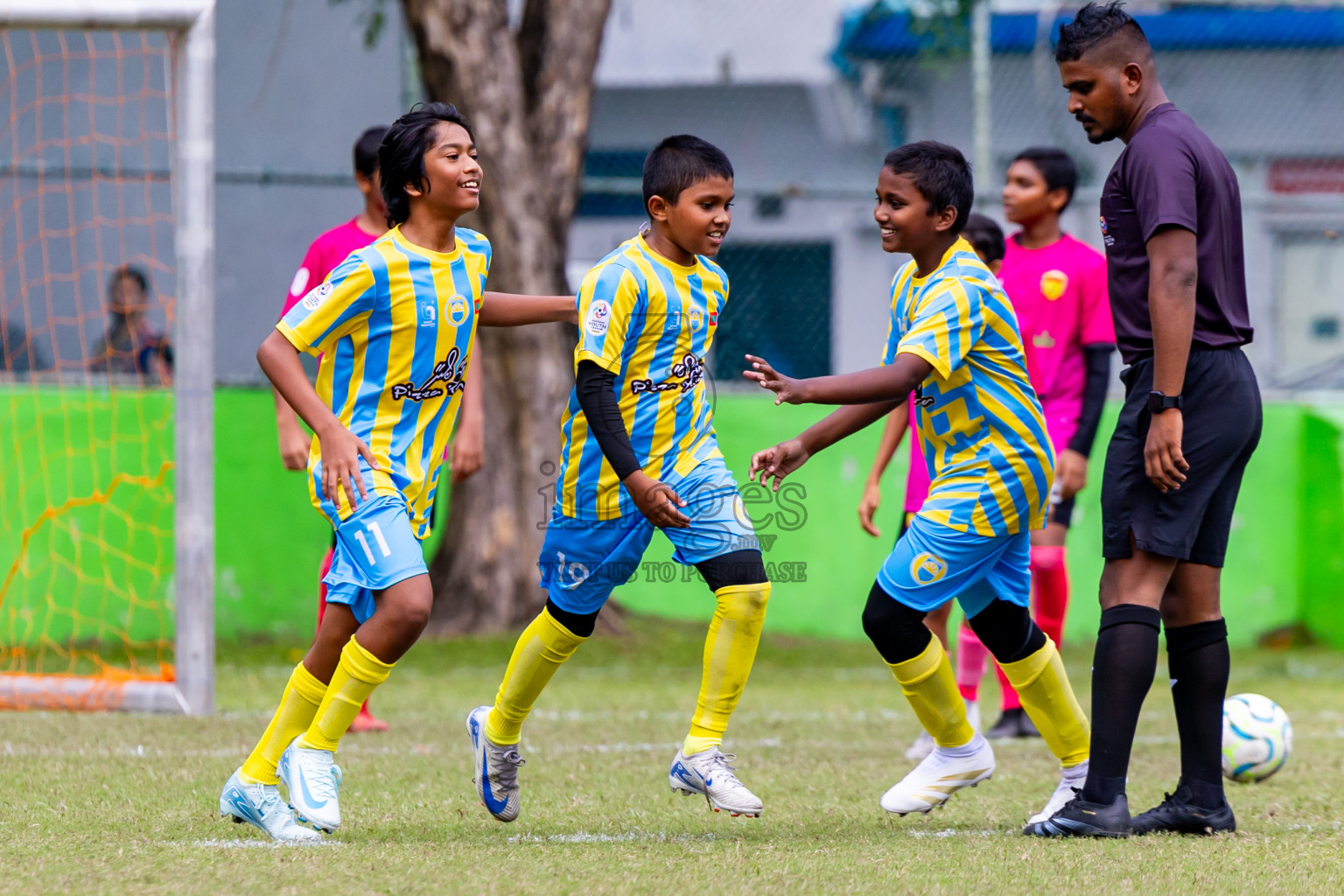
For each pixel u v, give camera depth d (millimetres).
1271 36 48875
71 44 38312
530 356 31969
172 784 14641
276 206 41062
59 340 37156
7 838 11867
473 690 25344
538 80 32781
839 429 12555
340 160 42031
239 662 29719
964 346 12328
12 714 21078
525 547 32062
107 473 31219
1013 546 13039
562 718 21984
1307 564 35188
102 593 31047
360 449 11758
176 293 21609
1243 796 14992
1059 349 19719
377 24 39719
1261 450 35375
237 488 33000
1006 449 12680
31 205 37312
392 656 11875
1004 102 49094
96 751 17203
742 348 46719
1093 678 12695
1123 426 12789
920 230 12727
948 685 12969
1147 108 13000
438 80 31703
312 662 12203
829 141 50688
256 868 10633
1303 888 10133
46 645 30531
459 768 16297
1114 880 10352
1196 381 12586
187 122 21172
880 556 34469
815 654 32125
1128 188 12688
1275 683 28500
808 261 48406
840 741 19656
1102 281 19656
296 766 11922
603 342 12000
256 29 41375
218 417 32906
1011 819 13523
